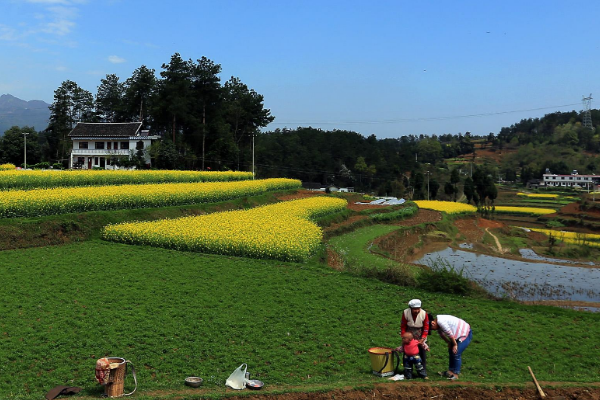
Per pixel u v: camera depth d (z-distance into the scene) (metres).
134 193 31.80
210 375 11.78
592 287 25.14
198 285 18.59
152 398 10.17
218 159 71.19
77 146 68.75
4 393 10.58
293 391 10.56
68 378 11.43
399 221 45.88
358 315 16.17
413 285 19.77
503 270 29.27
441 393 10.58
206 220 29.05
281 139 106.81
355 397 10.39
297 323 15.34
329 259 26.38
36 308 15.52
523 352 13.62
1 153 76.50
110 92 90.25
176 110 67.94
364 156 106.31
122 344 13.29
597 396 10.55
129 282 18.53
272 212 34.31
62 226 25.03
